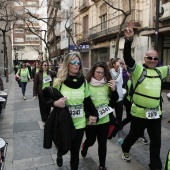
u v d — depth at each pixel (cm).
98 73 369
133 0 1667
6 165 417
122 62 505
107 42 2178
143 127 382
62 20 3600
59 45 3994
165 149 476
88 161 427
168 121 662
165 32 1322
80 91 336
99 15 2327
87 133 388
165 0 1392
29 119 740
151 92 360
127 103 501
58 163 400
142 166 405
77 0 2994
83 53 2859
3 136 573
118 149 479
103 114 367
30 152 473
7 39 3762
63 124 319
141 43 1595
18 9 2595
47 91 331
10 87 1758
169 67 386
